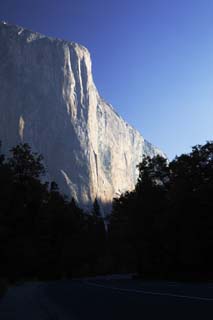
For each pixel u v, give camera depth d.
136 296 25.23
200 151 62.28
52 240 109.44
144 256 77.25
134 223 75.38
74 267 122.88
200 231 58.44
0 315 18.62
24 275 98.00
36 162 51.97
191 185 60.31
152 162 75.56
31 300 27.53
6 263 52.41
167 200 64.31
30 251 52.97
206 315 14.57
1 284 35.69
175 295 23.89
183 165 62.50
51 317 16.73
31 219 50.91
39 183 51.66
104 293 30.38
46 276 108.69
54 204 108.50
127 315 16.39
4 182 44.47
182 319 13.98
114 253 137.38
